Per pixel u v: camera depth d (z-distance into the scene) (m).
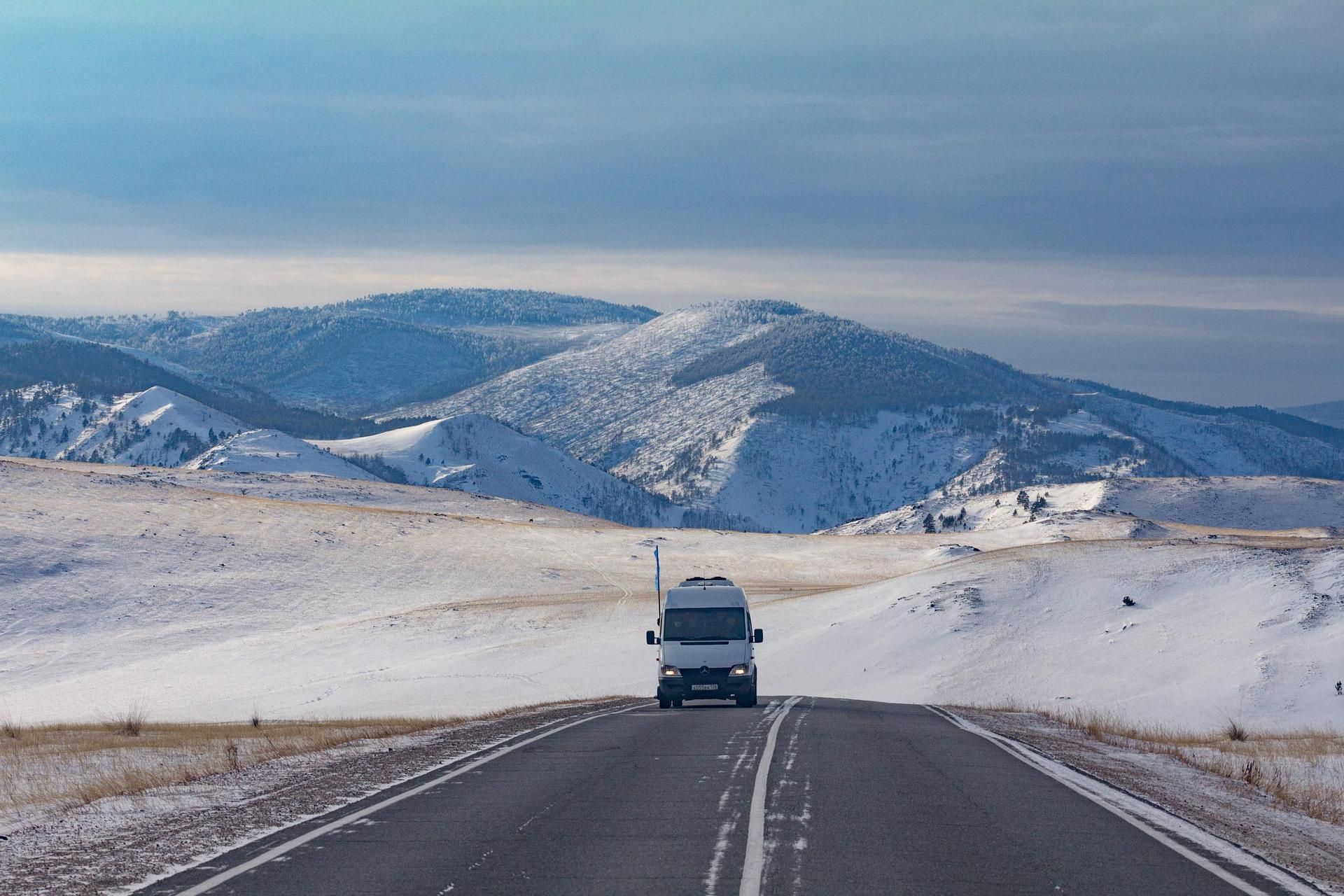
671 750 24.02
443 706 64.50
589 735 27.58
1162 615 81.44
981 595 90.69
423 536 166.00
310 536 155.25
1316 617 73.88
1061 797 18.23
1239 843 14.86
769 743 25.20
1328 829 17.47
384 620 111.69
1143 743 32.94
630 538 188.62
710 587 44.00
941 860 13.29
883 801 17.44
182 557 135.12
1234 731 40.28
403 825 15.51
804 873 12.58
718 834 14.69
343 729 34.12
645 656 88.12
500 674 82.75
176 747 29.67
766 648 91.19
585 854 13.58
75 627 109.00
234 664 94.62
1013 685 73.44
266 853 13.73
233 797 18.36
